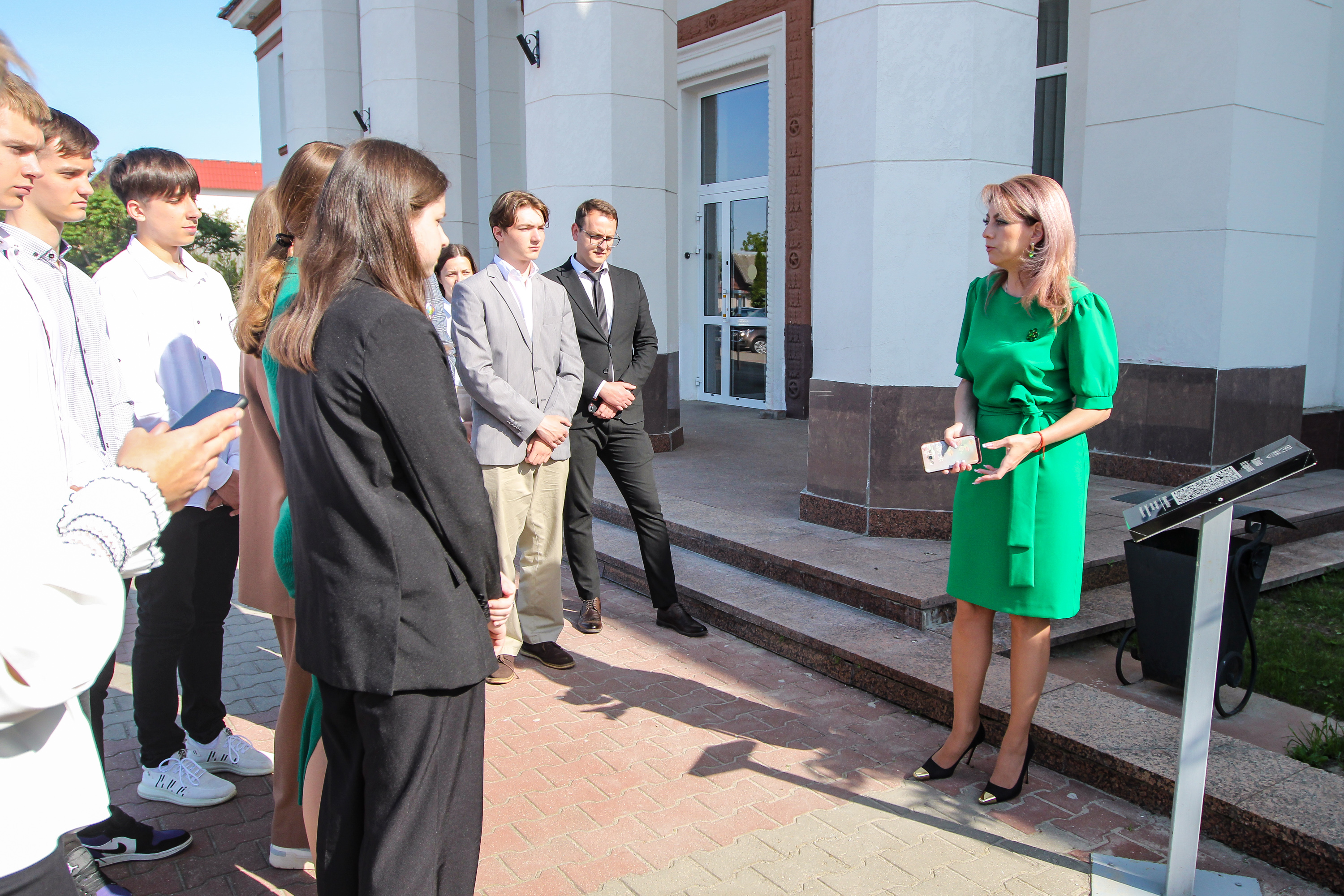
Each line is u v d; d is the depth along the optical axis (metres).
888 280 4.61
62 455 1.25
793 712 3.44
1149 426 6.11
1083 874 2.42
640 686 3.69
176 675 2.88
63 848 1.12
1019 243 2.54
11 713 0.96
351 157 1.74
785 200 9.48
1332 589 4.61
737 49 9.86
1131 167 6.11
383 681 1.66
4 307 1.17
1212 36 5.61
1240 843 2.50
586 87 7.15
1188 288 5.84
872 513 4.80
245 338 2.16
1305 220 6.08
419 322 1.68
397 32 10.88
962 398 2.94
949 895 2.34
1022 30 4.56
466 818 1.83
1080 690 3.25
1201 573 2.18
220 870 2.48
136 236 2.92
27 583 0.97
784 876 2.42
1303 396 6.39
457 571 1.76
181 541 2.71
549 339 3.71
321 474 1.68
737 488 6.07
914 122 4.47
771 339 9.82
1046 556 2.62
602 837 2.61
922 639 3.75
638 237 7.39
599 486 6.29
